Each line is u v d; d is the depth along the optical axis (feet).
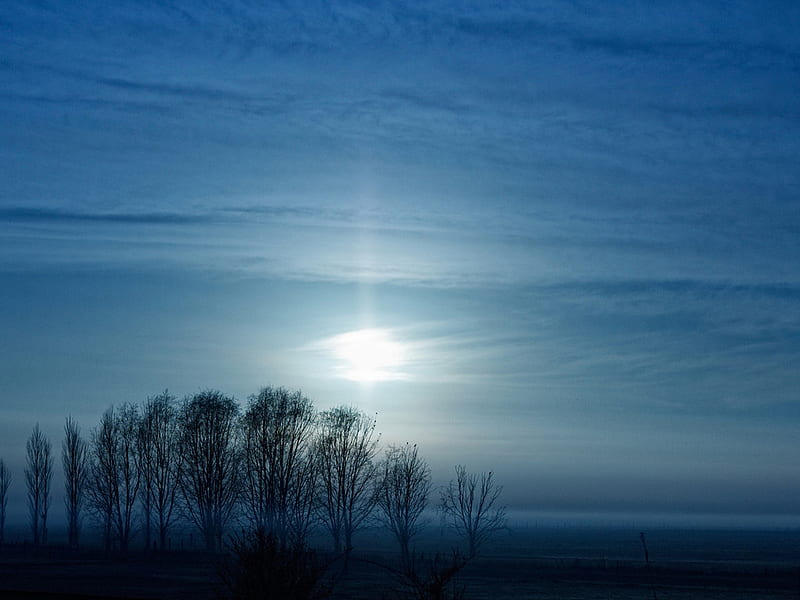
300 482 322.75
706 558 483.92
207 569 272.92
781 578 274.77
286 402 334.65
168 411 361.10
